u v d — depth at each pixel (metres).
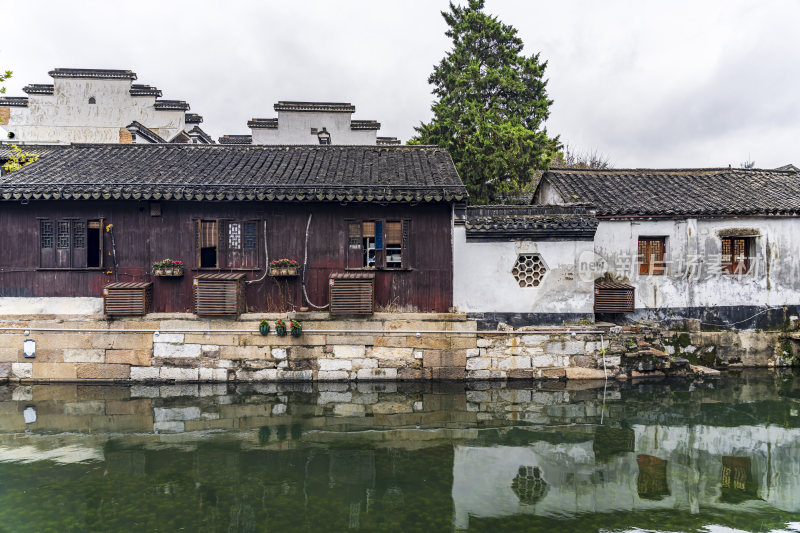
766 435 8.17
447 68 20.28
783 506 6.04
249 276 10.92
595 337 10.97
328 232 10.93
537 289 11.09
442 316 10.81
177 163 11.91
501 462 7.14
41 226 10.67
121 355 10.63
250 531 5.38
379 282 10.91
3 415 8.88
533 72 20.58
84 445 7.62
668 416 8.96
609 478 6.71
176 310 10.86
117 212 10.80
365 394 10.04
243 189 10.21
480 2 21.03
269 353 10.68
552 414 9.02
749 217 12.56
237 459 7.16
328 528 5.46
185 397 9.85
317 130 20.09
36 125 20.95
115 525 5.49
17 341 10.62
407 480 6.58
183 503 5.96
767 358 12.46
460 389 10.33
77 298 10.76
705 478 6.73
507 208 11.77
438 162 12.44
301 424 8.51
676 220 12.44
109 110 21.25
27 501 5.98
